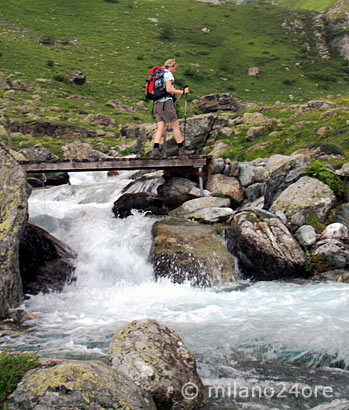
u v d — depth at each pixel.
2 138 34.72
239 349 5.77
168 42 105.12
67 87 69.12
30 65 75.19
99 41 99.25
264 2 141.38
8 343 6.20
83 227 11.95
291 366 5.32
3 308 7.44
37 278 9.33
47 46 90.62
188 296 8.66
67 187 19.41
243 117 24.12
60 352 5.79
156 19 120.31
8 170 8.57
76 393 3.55
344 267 9.68
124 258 10.41
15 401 3.55
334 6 131.88
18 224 8.12
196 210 12.56
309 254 10.02
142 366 4.41
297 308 7.37
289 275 9.78
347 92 79.81
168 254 10.01
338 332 6.05
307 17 124.12
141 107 64.31
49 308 8.14
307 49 107.81
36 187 21.50
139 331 4.93
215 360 5.48
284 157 13.76
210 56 99.25
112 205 14.98
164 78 11.70
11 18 102.12
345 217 11.02
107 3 127.69
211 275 9.59
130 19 117.31
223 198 13.09
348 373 5.12
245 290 8.96
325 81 88.62
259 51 104.00
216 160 14.47
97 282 9.84
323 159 14.95
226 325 6.68
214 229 11.05
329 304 7.48
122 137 37.66
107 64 86.38
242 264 10.36
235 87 81.56
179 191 13.81
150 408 3.92
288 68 94.75
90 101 63.00
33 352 5.80
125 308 8.05
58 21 108.50
